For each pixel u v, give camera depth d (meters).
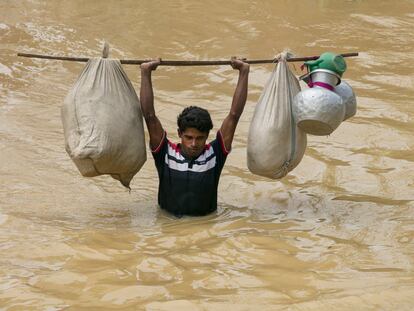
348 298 9.48
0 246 11.32
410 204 13.31
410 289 9.77
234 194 13.92
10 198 13.48
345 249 11.27
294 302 9.41
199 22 24.31
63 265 10.64
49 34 23.19
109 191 14.02
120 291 9.73
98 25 24.14
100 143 11.73
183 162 12.51
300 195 13.84
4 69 20.50
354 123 17.25
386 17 24.94
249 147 12.34
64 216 12.77
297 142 12.23
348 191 14.01
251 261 10.76
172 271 10.38
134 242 11.50
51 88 19.58
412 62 21.22
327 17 24.86
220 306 9.28
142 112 12.34
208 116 12.18
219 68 20.80
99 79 12.06
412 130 16.94
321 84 11.84
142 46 22.48
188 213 12.70
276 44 22.56
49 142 16.36
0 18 24.38
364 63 21.06
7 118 17.59
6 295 9.66
